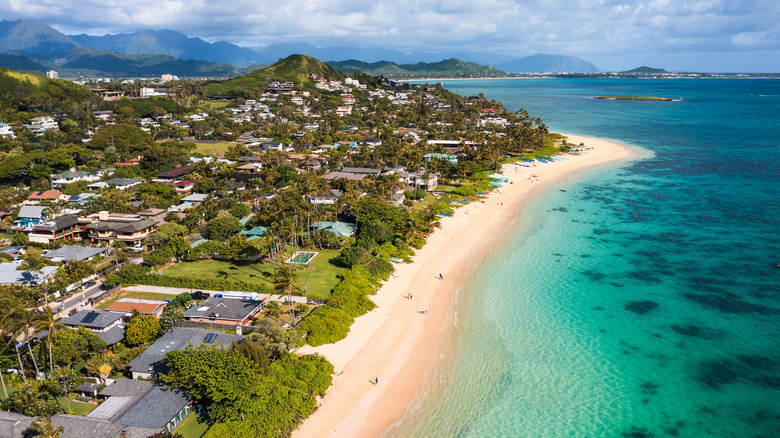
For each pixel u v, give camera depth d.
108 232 115.88
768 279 101.44
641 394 66.50
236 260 111.31
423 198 161.50
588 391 67.31
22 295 84.75
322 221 131.38
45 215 124.81
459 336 81.00
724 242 123.25
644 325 84.31
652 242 124.06
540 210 152.62
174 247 110.69
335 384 68.00
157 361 66.75
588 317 87.19
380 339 79.62
